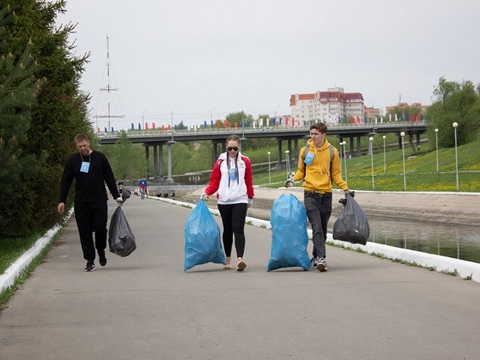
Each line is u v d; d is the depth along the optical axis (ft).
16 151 46.75
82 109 86.48
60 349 21.58
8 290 32.35
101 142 465.47
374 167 309.42
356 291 30.50
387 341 21.26
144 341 22.33
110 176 42.19
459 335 21.81
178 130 478.59
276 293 30.55
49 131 64.75
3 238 65.92
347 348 20.56
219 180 39.86
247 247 52.85
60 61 65.57
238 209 39.09
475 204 120.67
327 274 36.27
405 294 29.45
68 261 47.52
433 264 37.86
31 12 63.82
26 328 24.71
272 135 492.95
